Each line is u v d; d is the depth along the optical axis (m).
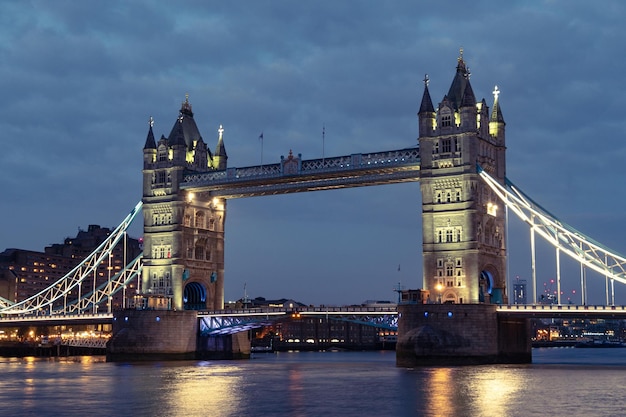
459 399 87.81
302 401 88.25
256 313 168.25
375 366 156.38
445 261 149.62
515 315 143.62
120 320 173.38
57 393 98.69
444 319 141.25
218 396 94.19
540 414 76.06
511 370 130.62
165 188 181.62
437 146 152.75
